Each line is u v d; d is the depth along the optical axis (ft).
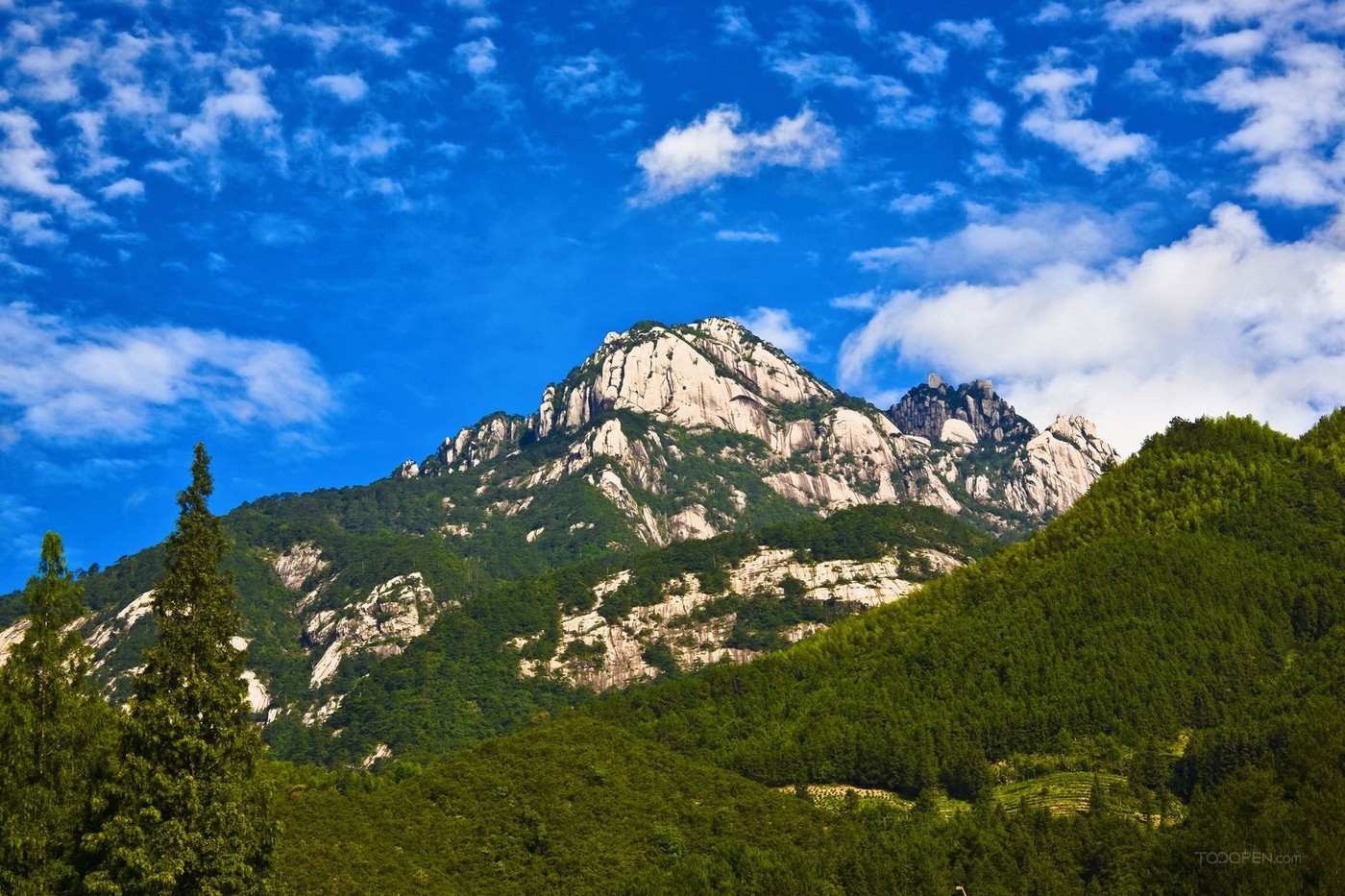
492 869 462.19
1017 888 406.82
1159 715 507.71
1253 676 521.24
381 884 435.53
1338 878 350.64
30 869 247.70
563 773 529.86
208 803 254.88
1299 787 401.70
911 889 410.72
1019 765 509.35
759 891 420.36
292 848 443.73
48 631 284.82
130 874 244.22
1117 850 408.05
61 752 269.03
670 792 519.19
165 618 272.31
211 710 264.72
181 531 280.31
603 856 467.11
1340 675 488.44
